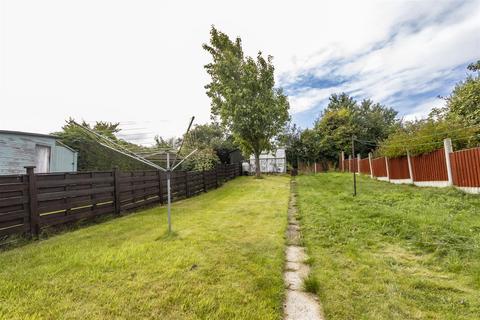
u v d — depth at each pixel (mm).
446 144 8664
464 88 12844
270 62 20109
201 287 2637
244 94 18625
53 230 4816
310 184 13820
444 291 2508
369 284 2688
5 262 3285
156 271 2998
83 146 12938
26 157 9773
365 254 3547
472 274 2773
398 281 2725
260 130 19125
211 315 2186
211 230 4945
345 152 27250
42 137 10336
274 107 19594
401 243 3938
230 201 9109
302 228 5152
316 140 29109
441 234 3986
